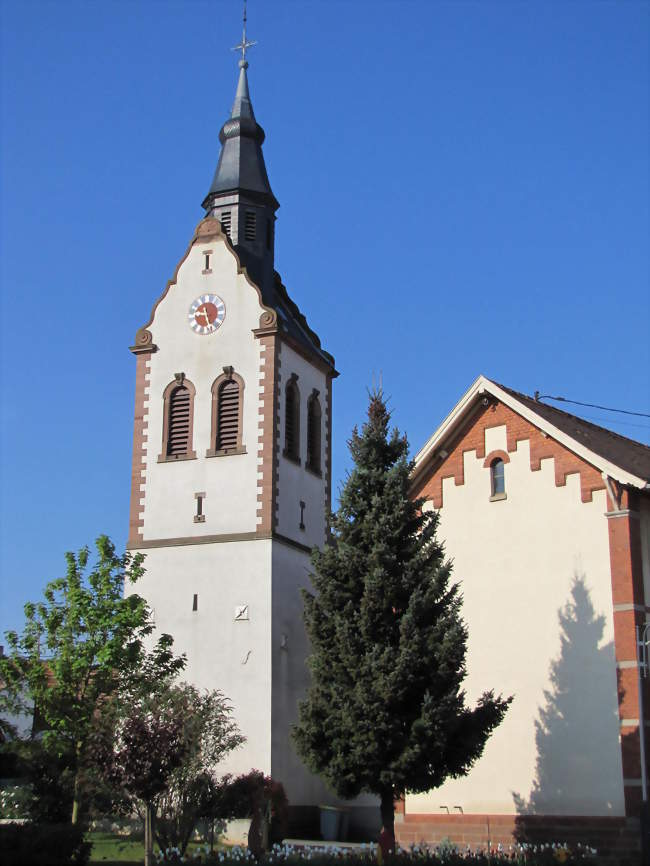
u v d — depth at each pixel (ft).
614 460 119.96
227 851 111.96
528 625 120.16
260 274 178.50
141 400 172.65
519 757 117.60
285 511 165.78
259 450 164.45
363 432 110.11
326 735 100.89
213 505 164.35
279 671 156.66
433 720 97.76
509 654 120.47
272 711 152.87
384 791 100.22
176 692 129.80
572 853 97.60
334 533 107.86
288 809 150.92
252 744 151.84
